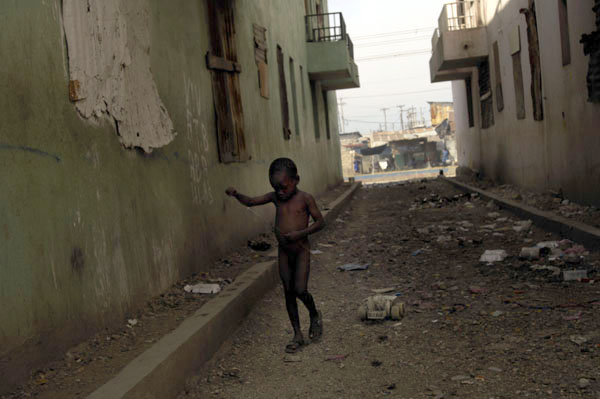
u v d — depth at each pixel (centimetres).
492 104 1614
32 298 327
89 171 405
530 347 389
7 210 310
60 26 381
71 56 389
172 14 606
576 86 890
